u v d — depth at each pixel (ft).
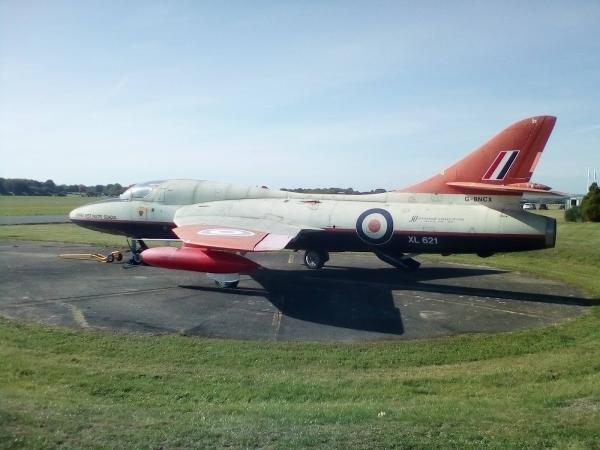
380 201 58.13
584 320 41.88
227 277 50.60
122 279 54.49
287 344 33.96
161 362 29.60
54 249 76.95
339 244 58.39
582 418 19.72
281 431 17.87
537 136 51.03
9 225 119.34
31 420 18.07
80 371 27.14
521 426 18.78
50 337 33.71
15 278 53.98
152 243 87.61
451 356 32.30
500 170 52.54
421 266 68.03
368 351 32.94
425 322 40.70
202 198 65.98
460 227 52.54
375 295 49.80
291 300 46.80
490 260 73.92
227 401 23.70
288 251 78.79
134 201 68.08
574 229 109.19
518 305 47.29
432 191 56.08
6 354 29.58
